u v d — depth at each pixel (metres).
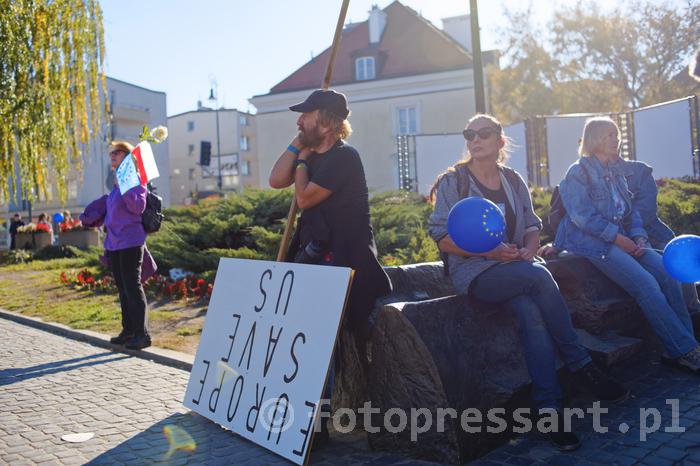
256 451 3.30
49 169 15.25
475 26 12.77
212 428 3.69
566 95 33.41
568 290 4.25
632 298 4.31
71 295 9.66
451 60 33.91
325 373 3.08
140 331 5.84
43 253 17.50
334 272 3.22
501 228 3.18
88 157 15.74
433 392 3.06
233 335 3.80
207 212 12.05
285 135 37.38
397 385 3.20
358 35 38.34
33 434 3.68
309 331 3.25
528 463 3.00
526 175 20.22
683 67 30.73
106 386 4.69
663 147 16.75
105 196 6.17
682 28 30.55
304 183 3.46
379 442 3.29
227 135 68.44
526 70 33.38
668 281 4.15
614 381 3.48
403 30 36.62
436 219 3.60
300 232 3.63
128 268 5.86
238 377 3.65
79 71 14.55
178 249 10.05
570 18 32.47
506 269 3.35
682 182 12.27
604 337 4.11
